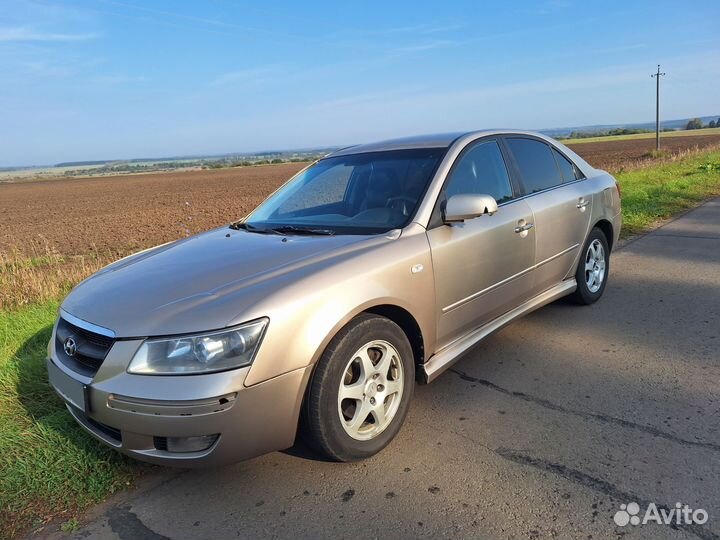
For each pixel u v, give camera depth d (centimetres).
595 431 302
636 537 222
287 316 250
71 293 320
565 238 455
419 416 332
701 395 333
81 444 304
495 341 443
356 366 282
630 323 464
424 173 360
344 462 285
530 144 457
